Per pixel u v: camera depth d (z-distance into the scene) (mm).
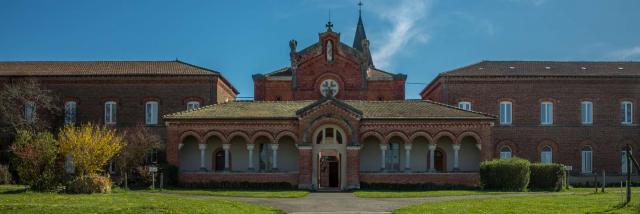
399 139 52750
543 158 60562
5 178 49500
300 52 62031
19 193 38062
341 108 49844
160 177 47406
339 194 43500
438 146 53281
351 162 49438
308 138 49688
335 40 61844
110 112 60281
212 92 60250
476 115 50969
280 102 55188
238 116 50719
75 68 62500
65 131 48344
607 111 60969
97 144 45281
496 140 60250
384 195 41062
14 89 57312
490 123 50656
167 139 50594
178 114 51312
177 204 30234
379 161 52438
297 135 50375
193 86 60344
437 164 53375
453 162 52469
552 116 60844
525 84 61000
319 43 61938
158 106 60281
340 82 61594
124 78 60281
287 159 52562
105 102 60375
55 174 41750
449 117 50625
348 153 49500
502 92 60938
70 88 60469
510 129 60406
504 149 60406
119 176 51281
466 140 53156
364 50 64312
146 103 60312
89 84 60531
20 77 60062
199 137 50656
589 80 60969
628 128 60844
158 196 36375
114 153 47719
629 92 61156
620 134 60812
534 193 43375
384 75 63094
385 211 30328
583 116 60969
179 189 47281
